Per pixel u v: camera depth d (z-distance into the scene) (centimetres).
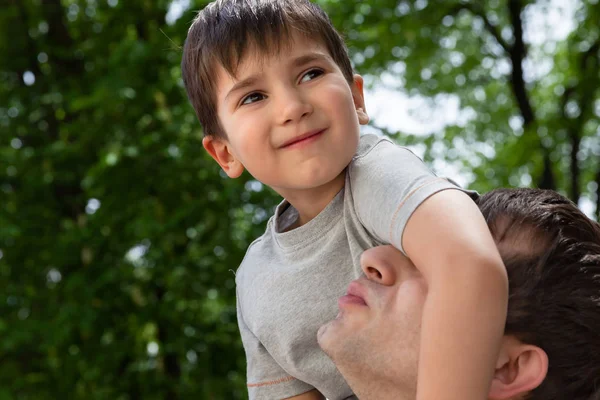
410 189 133
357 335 134
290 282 163
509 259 128
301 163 147
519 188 142
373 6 1149
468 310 115
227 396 895
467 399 112
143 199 901
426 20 1191
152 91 904
